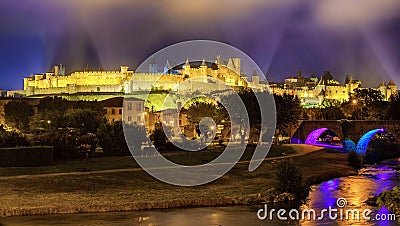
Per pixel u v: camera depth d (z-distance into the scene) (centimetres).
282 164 6731
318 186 7944
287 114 13775
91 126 13375
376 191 7388
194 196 6253
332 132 15150
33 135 10281
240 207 5950
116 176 7412
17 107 19475
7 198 5881
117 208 5647
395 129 13850
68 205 5594
